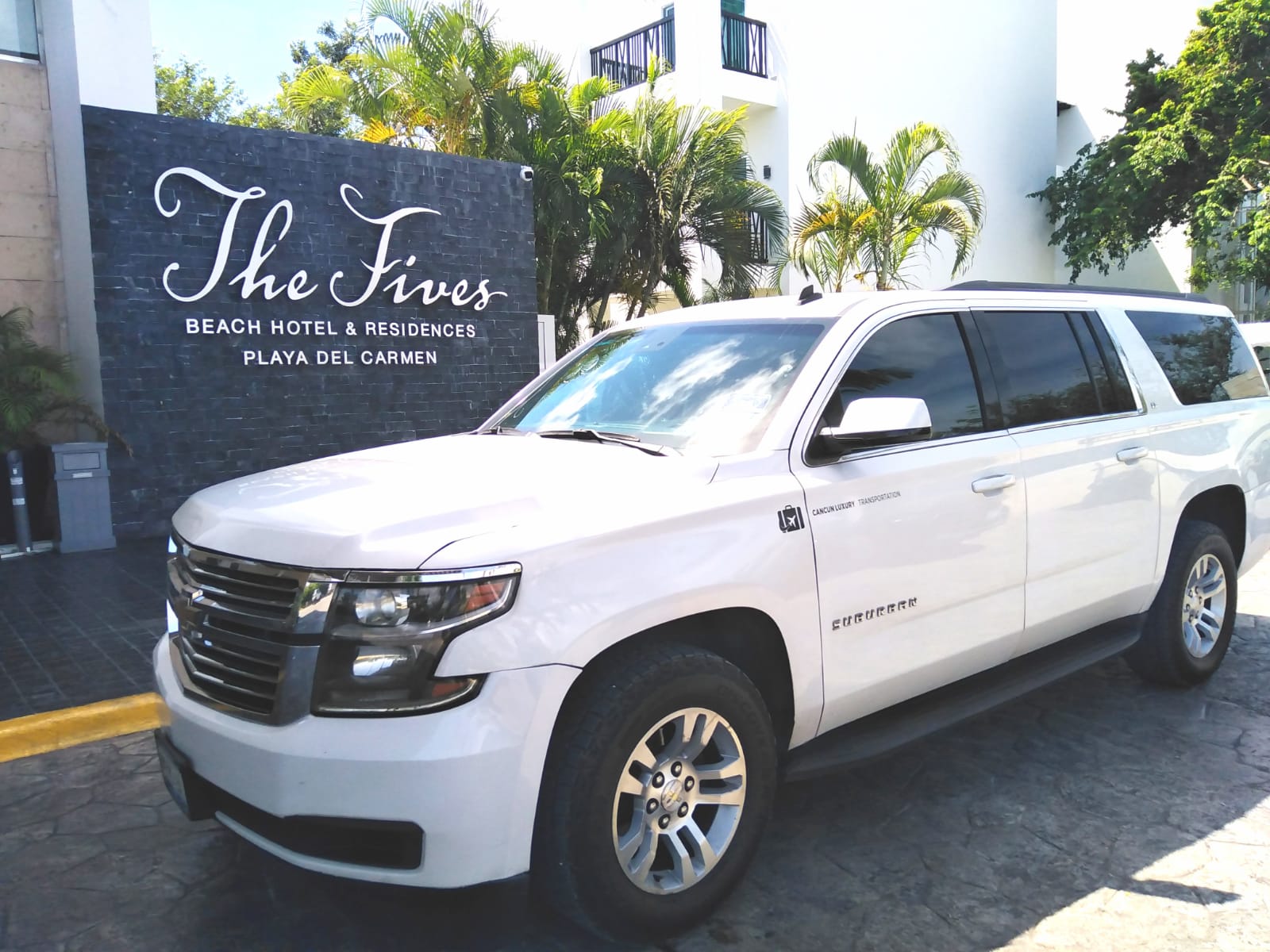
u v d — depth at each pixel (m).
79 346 10.62
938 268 20.58
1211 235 18.89
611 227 14.62
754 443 3.26
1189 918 3.03
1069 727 4.63
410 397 11.23
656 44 20.03
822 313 3.74
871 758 3.31
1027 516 3.88
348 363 10.72
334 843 2.52
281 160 10.11
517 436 3.86
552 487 2.90
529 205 12.06
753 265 16.00
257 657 2.64
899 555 3.40
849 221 15.81
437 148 14.02
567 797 2.58
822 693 3.21
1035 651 4.26
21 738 4.55
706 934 2.97
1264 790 3.93
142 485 9.56
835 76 19.22
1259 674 5.37
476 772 2.42
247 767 2.56
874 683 3.37
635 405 3.78
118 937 3.00
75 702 4.96
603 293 15.84
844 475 3.31
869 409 3.21
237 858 3.48
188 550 2.99
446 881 2.46
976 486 3.68
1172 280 23.22
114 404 9.35
